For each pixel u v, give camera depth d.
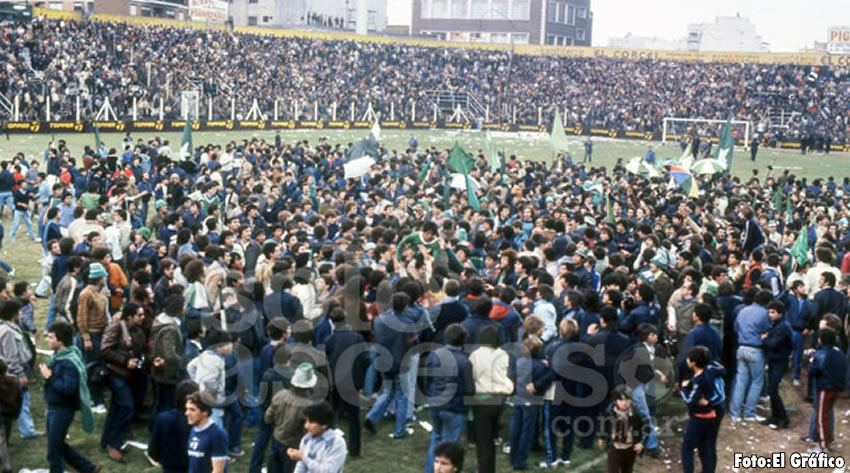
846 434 11.91
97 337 10.62
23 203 21.12
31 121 43.88
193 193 19.28
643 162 29.83
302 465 7.60
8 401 8.88
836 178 43.41
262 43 65.38
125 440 10.42
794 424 12.20
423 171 27.45
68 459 9.16
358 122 63.34
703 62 76.06
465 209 18.69
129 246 14.86
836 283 13.72
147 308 10.38
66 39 51.88
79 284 11.33
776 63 74.12
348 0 112.69
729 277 14.34
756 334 11.88
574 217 17.64
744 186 30.17
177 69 55.62
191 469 7.69
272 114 59.06
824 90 69.56
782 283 14.53
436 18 126.56
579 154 52.81
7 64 46.38
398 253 13.53
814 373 11.16
